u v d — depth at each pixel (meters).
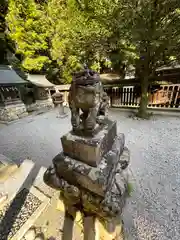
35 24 10.41
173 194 2.49
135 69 6.47
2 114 7.81
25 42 10.72
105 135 1.16
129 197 2.44
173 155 3.62
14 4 9.62
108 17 4.39
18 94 8.44
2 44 11.69
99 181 1.00
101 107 1.28
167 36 4.37
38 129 6.29
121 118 6.48
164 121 5.75
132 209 2.24
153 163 3.38
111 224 1.37
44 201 2.42
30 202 2.44
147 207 2.27
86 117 1.18
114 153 1.25
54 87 11.40
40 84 10.43
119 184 1.25
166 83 6.59
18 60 12.20
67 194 1.24
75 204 1.40
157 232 1.90
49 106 11.09
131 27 4.18
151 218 2.09
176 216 2.10
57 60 11.60
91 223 1.38
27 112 8.91
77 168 1.13
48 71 13.27
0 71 8.07
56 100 7.81
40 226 2.00
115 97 8.34
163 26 4.42
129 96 7.76
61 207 2.10
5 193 2.60
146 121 5.90
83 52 5.48
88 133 1.13
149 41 4.32
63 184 1.25
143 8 3.90
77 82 1.06
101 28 4.63
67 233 1.61
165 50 4.96
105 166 1.10
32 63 10.98
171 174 2.98
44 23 10.57
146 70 5.59
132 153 3.85
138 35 4.08
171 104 6.54
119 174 1.38
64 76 12.76
